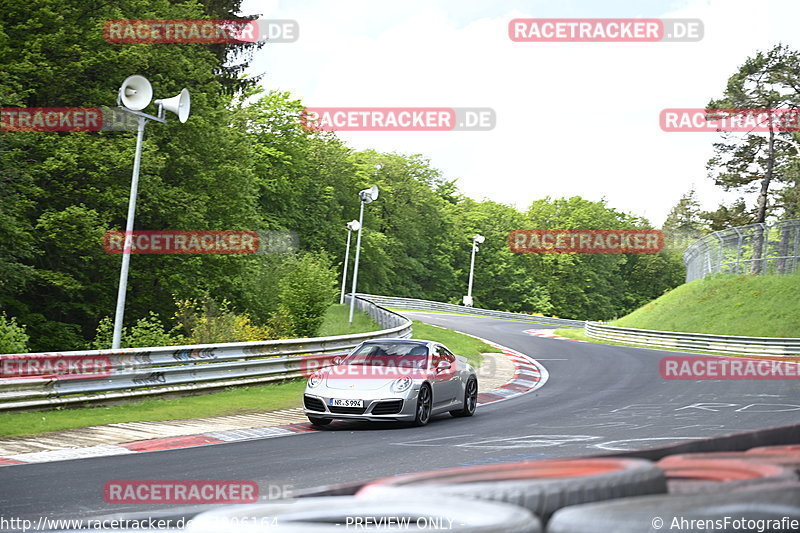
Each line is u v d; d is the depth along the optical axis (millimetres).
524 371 39438
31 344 48656
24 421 17859
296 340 28766
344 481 12141
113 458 14344
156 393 22656
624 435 18203
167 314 53906
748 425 20312
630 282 193250
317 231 123875
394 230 153750
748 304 65375
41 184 46188
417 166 158125
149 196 49312
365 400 19578
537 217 188500
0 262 40094
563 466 3010
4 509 9781
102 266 49094
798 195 98625
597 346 57875
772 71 87312
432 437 18078
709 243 78188
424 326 63031
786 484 2479
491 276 170750
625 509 2117
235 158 61969
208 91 56625
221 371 25312
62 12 46281
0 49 42094
